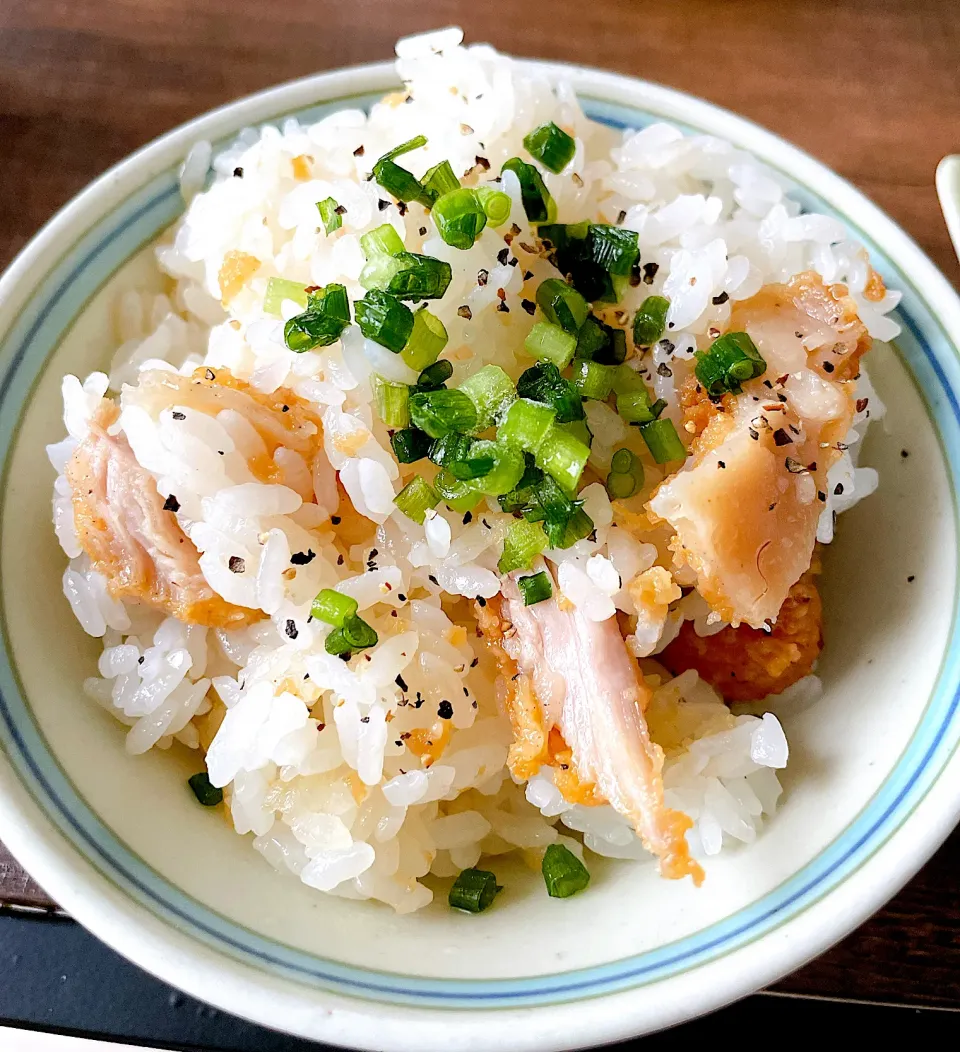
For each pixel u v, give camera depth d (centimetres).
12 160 20
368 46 22
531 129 15
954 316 14
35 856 10
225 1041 13
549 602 12
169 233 16
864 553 14
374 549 13
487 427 12
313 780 13
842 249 15
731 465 12
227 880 12
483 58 16
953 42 22
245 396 13
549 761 12
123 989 13
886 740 12
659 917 11
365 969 11
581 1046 9
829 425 13
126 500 13
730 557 12
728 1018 13
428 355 13
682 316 13
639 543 13
